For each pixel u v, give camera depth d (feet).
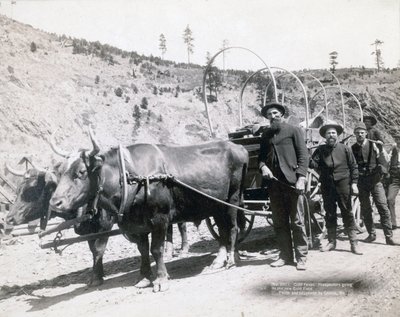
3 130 88.07
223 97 158.40
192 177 20.62
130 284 20.31
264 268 20.56
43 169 21.53
